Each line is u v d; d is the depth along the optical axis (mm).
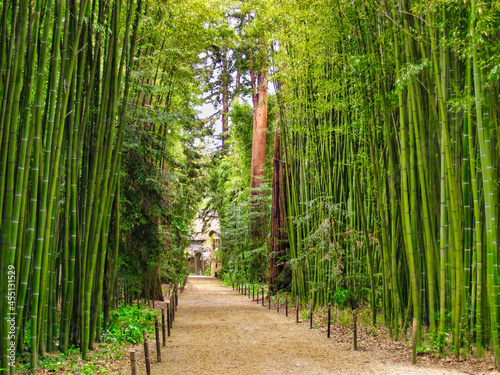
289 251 10445
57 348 4328
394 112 5770
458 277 4223
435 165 4871
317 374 3967
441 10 4531
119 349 4941
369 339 5371
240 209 15883
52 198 3889
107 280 5711
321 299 7930
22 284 3521
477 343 4141
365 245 6773
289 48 8414
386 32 4992
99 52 4984
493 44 3926
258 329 6473
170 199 9141
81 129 4555
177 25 7199
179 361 4527
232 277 17844
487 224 3906
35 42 3658
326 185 7828
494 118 4227
